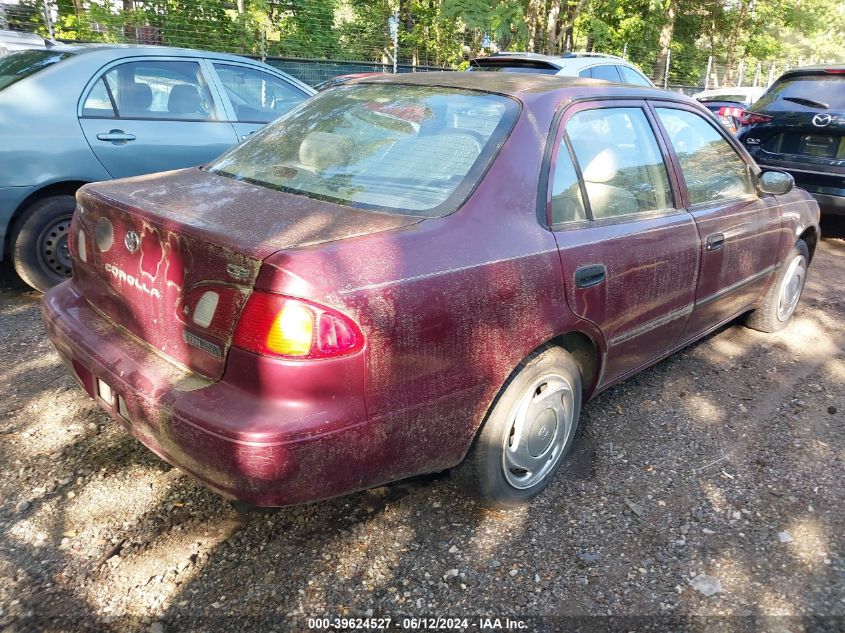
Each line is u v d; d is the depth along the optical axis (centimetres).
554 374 266
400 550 250
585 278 263
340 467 204
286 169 271
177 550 242
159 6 1167
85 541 244
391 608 224
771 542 263
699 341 450
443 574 240
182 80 509
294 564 240
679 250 315
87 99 460
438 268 216
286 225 215
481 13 1260
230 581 231
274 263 191
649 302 304
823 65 711
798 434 342
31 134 434
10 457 286
